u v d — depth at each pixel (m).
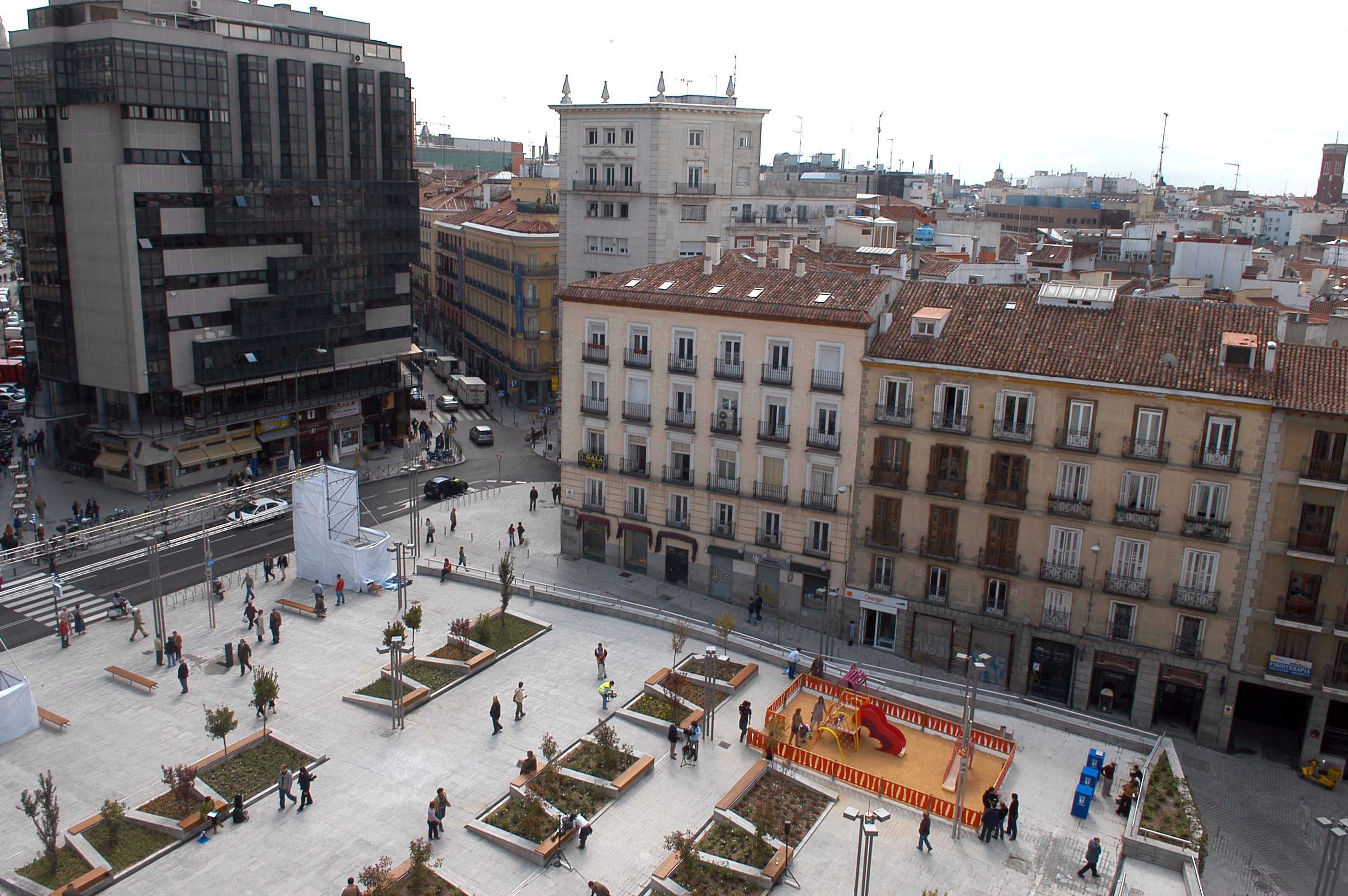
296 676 49.97
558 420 106.62
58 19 73.56
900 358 52.84
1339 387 45.41
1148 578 49.31
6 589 53.16
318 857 36.25
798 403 56.53
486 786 40.62
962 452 52.50
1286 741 50.19
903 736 43.72
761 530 59.50
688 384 60.19
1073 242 115.44
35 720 44.94
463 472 89.06
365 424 93.38
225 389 80.31
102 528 56.78
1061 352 50.53
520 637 53.97
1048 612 51.53
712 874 35.09
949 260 84.12
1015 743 44.53
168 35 72.25
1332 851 37.31
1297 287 88.50
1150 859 37.22
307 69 82.38
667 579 64.31
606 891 32.50
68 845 36.62
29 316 82.56
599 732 41.53
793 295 57.34
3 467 83.25
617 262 95.88
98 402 78.94
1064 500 50.28
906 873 36.03
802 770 42.12
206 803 38.50
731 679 49.41
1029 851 37.62
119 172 71.62
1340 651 46.34
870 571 56.34
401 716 45.09
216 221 76.38
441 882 34.66
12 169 85.44
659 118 90.81
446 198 160.50
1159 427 47.94
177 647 50.56
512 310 111.94
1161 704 51.16
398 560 62.03
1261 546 46.81
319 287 84.69
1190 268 95.44
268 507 75.25
